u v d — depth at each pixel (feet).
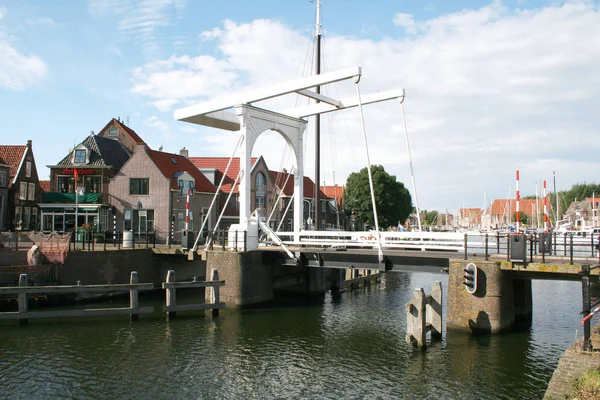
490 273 47.80
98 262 70.23
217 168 138.62
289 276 76.54
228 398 35.06
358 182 179.01
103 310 54.80
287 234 68.95
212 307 59.72
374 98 66.64
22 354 43.65
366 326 55.67
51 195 108.99
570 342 47.11
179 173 112.06
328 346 47.37
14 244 66.03
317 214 79.92
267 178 142.51
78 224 108.27
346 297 77.41
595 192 320.29
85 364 41.47
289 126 76.23
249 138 69.41
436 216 492.54
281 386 37.27
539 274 48.34
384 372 39.93
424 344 45.50
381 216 179.01
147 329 52.95
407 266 57.67
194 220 115.65
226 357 43.96
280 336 51.03
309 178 179.32
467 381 37.78
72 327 52.75
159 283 80.23
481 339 47.47
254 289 65.87
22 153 110.52
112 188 108.47
